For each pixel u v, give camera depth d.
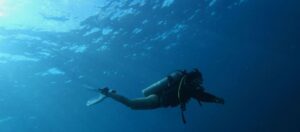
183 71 5.09
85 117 64.12
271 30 41.59
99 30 25.89
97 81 40.19
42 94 41.25
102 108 57.00
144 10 24.66
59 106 49.91
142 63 38.06
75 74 35.34
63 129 75.12
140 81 46.00
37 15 21.33
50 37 25.05
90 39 27.19
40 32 23.86
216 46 41.28
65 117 60.44
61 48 27.66
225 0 28.52
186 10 27.34
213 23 32.88
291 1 33.44
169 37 33.06
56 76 35.12
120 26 26.25
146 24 27.56
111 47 30.33
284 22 39.69
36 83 36.25
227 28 35.62
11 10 20.05
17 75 32.44
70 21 23.14
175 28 31.05
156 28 29.17
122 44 30.31
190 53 40.97
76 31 25.03
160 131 111.12
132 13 24.58
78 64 32.50
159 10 25.56
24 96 40.44
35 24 22.47
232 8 30.97
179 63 43.78
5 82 33.78
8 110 45.22
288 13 36.84
